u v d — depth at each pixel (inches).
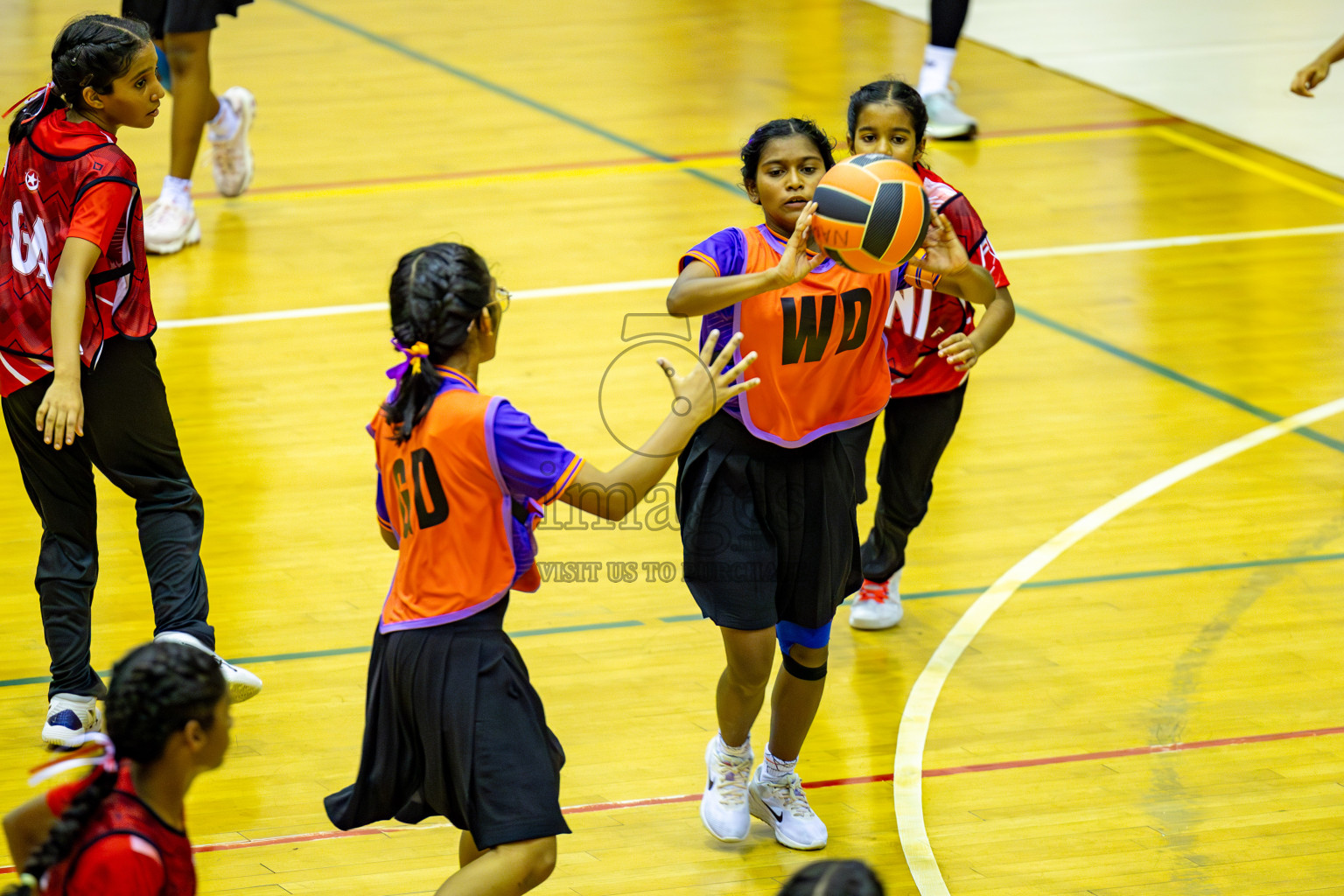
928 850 493.0
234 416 814.5
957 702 582.6
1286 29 1659.7
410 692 392.5
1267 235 1089.4
